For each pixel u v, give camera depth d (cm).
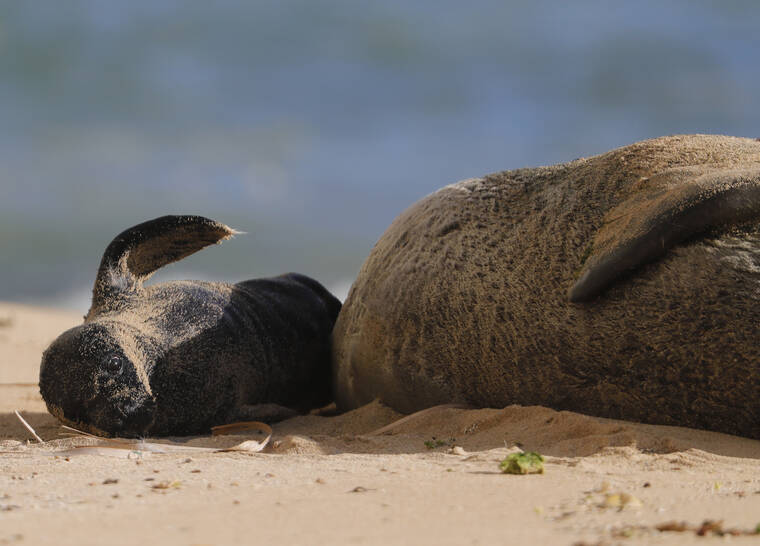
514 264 2141
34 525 1077
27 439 2266
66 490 1384
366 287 2511
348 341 2566
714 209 1822
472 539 980
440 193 2467
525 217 2203
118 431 2162
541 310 2055
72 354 2155
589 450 1752
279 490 1355
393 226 2584
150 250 2392
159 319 2308
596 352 1969
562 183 2209
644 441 1753
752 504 1172
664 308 1866
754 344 1777
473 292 2191
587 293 1936
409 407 2377
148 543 968
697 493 1281
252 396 2469
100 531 1038
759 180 1836
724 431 1889
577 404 2052
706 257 1827
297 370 2645
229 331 2397
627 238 1881
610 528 1019
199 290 2455
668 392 1906
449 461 1670
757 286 1777
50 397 2184
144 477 1522
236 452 1939
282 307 2673
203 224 2341
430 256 2328
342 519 1110
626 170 2117
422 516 1126
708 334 1822
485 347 2161
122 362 2150
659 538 949
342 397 2652
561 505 1192
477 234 2266
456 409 2172
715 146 2111
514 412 2034
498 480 1425
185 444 2111
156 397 2211
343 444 1972
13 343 5250
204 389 2305
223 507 1203
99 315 2298
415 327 2308
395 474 1508
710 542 924
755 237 1823
